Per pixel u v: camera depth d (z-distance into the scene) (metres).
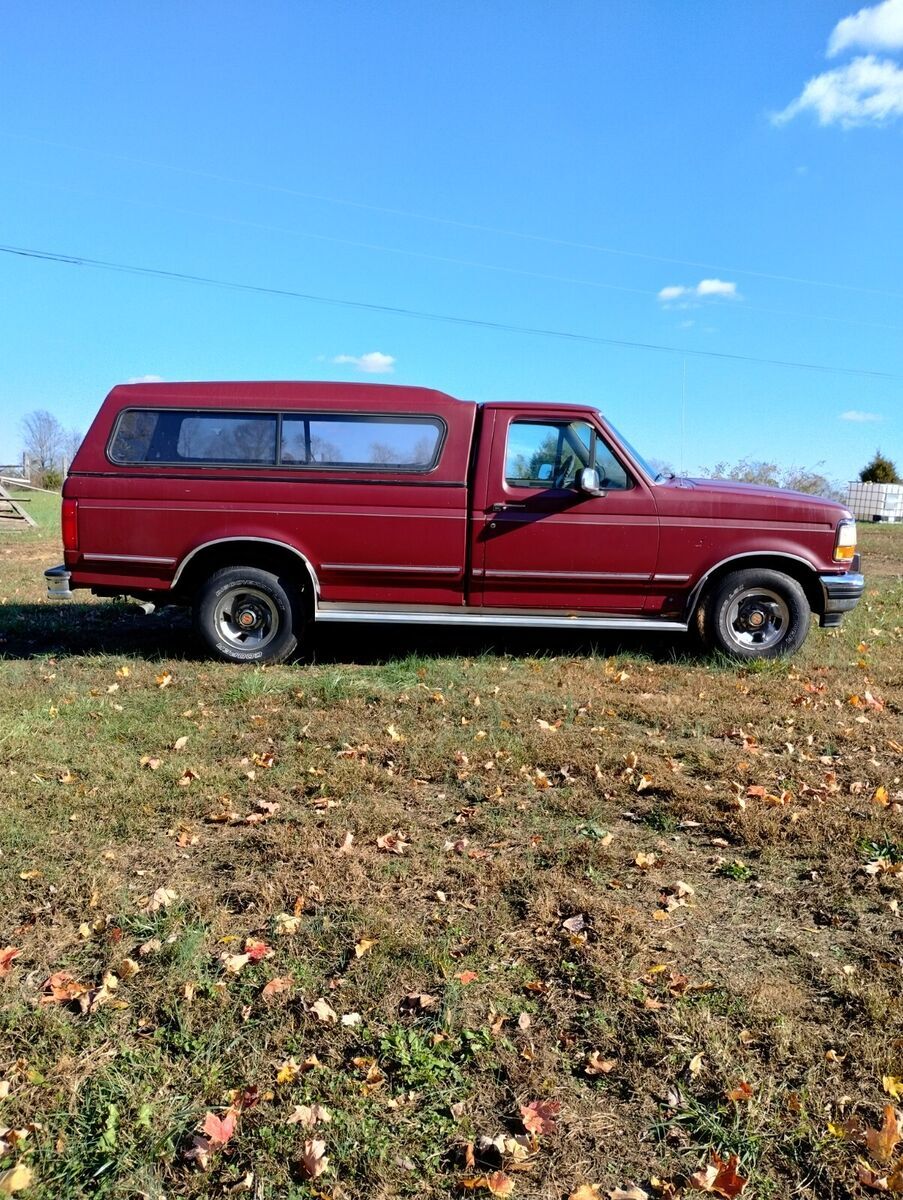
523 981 2.68
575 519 6.59
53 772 4.30
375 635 7.93
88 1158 2.04
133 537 6.64
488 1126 2.14
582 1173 2.01
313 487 6.57
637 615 6.79
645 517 6.61
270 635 6.73
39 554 15.48
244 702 5.56
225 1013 2.53
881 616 9.12
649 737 4.96
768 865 3.45
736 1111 2.17
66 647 7.34
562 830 3.74
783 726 5.19
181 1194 1.95
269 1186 1.96
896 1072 2.28
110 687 5.91
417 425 6.63
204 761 4.50
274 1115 2.16
